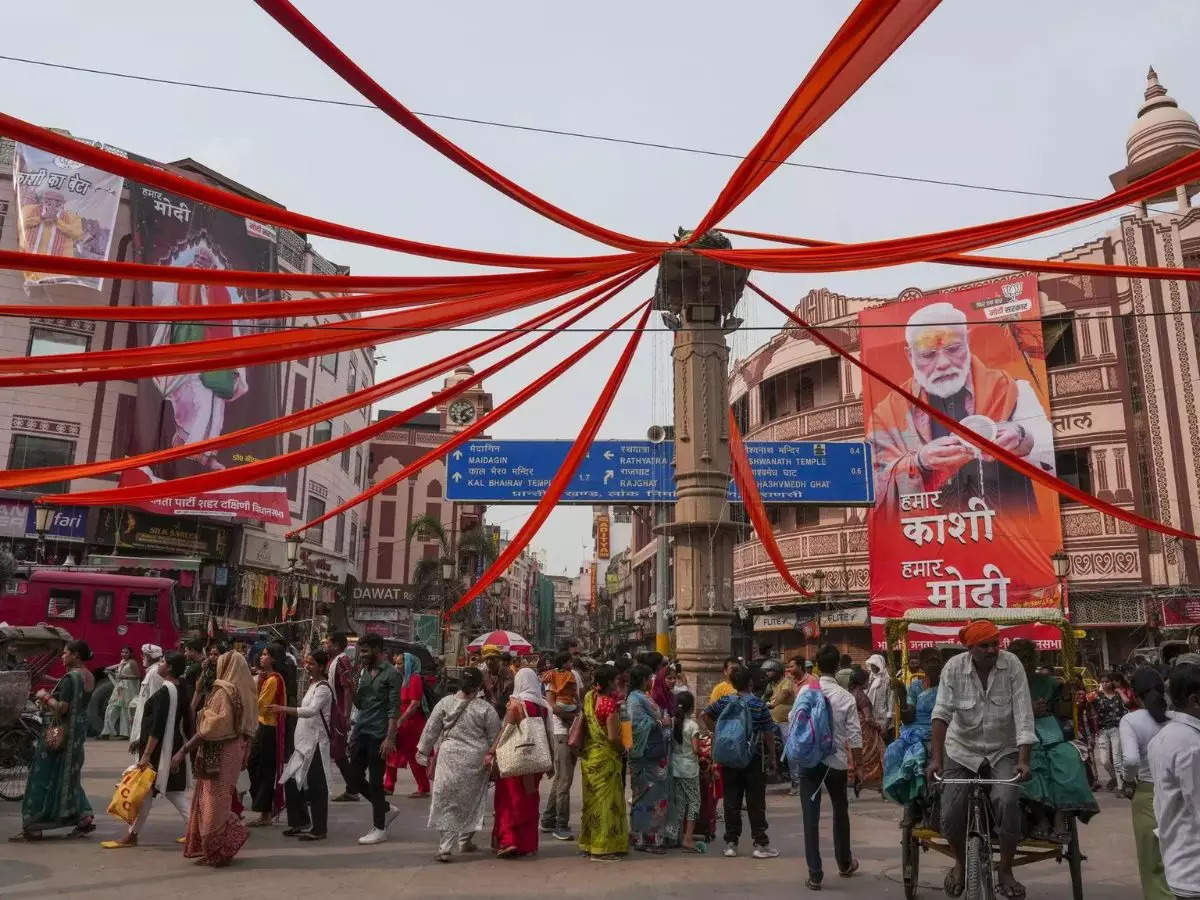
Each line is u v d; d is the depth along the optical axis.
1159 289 23.48
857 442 20.86
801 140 7.94
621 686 8.62
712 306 12.86
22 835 8.00
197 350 9.11
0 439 24.95
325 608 35.91
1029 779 5.55
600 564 99.31
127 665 17.22
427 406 11.60
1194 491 22.17
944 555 24.67
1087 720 12.95
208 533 27.52
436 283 8.95
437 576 41.59
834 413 27.72
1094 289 24.28
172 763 7.93
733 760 7.84
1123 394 23.50
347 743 9.18
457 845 8.05
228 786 7.31
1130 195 8.20
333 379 36.50
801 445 20.67
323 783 8.49
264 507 27.81
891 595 25.06
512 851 7.80
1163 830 4.38
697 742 8.56
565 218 9.01
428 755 7.96
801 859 7.96
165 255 26.86
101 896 6.20
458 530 47.16
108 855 7.51
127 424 26.66
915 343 26.08
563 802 9.06
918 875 6.99
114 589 19.27
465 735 7.93
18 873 6.79
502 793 7.95
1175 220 23.42
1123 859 7.91
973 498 24.62
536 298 10.19
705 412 12.71
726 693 10.05
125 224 26.83
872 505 20.50
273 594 30.08
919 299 26.50
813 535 27.73
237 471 9.95
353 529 41.91
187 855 7.42
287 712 9.00
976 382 25.16
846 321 27.92
